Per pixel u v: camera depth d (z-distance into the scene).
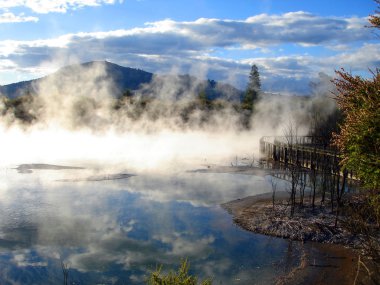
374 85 9.68
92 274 12.18
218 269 12.47
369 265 12.20
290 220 16.58
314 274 12.02
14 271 12.34
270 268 12.54
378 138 9.16
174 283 8.41
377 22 9.70
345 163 10.41
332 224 15.85
